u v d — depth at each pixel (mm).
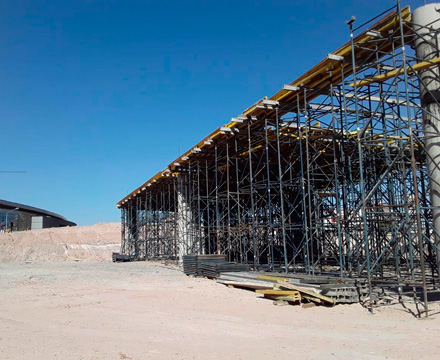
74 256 53938
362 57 15969
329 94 18312
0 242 52750
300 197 28203
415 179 11195
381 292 13625
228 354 7727
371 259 17516
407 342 8422
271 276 16375
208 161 29484
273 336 9211
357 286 13289
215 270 20484
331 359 7301
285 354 7672
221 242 31031
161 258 39719
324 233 21656
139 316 11922
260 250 30938
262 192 28719
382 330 9578
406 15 13828
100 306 13758
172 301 14508
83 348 8344
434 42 13406
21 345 8641
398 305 12461
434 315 10961
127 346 8469
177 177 33594
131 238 50875
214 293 16141
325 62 16109
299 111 18484
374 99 18562
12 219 85312
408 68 13555
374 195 19109
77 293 16781
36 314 12539
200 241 29312
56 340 9102
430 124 13141
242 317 11508
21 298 15711
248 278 17250
